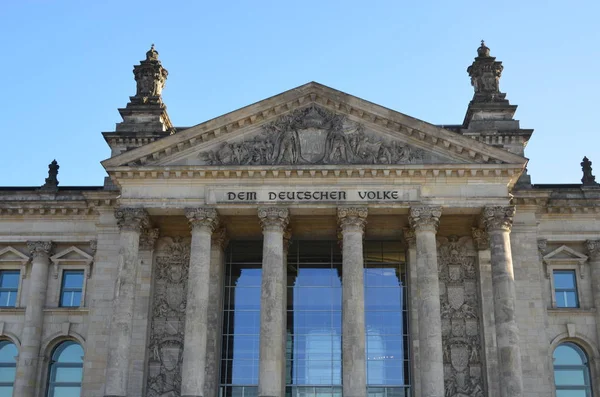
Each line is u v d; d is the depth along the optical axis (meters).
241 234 74.31
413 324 69.88
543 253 74.44
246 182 67.62
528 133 76.56
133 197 67.44
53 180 80.69
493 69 80.31
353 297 63.94
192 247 66.31
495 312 64.19
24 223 77.88
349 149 68.31
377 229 72.75
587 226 74.94
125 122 79.44
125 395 62.62
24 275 76.88
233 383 71.38
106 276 73.12
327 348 72.19
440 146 68.06
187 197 67.31
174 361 69.69
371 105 68.69
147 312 70.12
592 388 71.00
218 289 71.12
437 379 61.59
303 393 70.88
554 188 76.81
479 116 78.00
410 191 66.94
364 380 61.84
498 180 67.12
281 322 64.62
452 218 69.88
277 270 65.25
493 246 65.50
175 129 80.00
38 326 74.38
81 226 77.38
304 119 69.44
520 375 61.81
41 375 73.31
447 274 71.44
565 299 74.12
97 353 70.50
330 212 67.50
